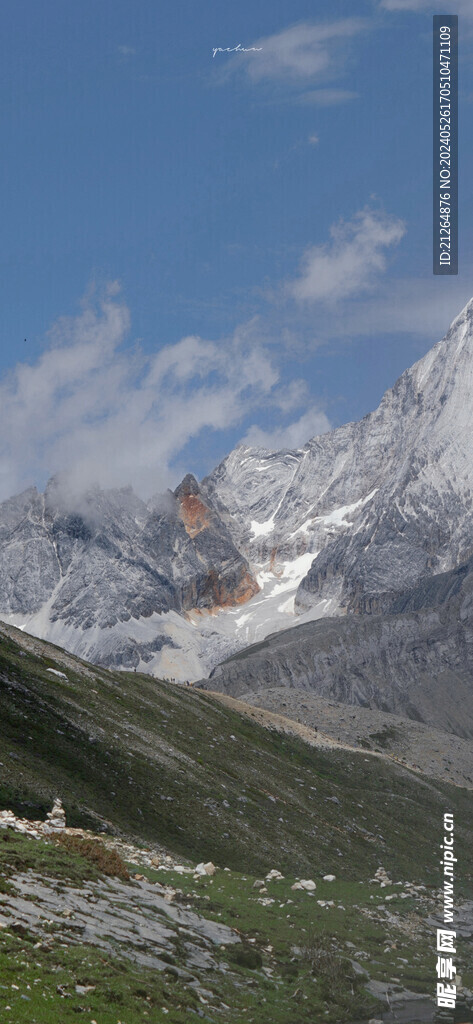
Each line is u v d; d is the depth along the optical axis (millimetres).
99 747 104250
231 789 116562
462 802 185000
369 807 156250
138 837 83875
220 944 52781
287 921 60188
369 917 66250
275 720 196375
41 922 45969
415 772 197000
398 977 55781
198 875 67188
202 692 191750
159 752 114438
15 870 51844
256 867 92562
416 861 127812
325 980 52469
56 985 40094
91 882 54312
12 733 95500
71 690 121000
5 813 63062
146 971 45219
